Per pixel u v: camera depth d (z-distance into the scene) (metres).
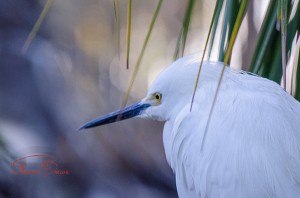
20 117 9.59
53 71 10.16
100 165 9.26
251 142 4.41
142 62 12.48
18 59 10.05
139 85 12.22
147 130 10.30
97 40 11.68
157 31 12.99
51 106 9.81
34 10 10.54
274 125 4.43
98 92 10.95
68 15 11.27
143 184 9.24
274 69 4.63
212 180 4.55
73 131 9.56
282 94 4.66
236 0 4.38
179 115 5.15
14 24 10.32
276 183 4.23
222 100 4.80
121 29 12.39
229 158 4.46
